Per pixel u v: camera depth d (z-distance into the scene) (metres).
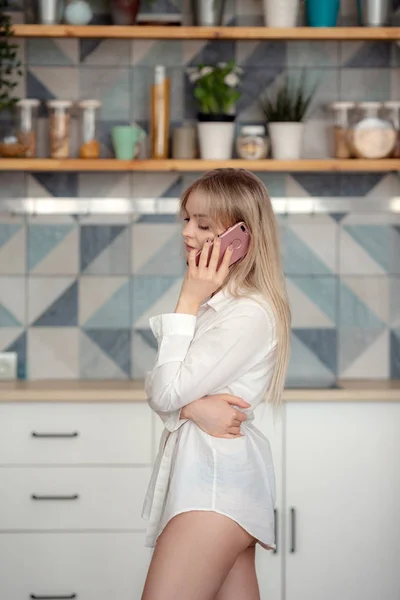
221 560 1.98
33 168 3.46
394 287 3.80
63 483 3.33
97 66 3.74
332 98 3.76
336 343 3.81
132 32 3.44
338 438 3.33
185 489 2.00
